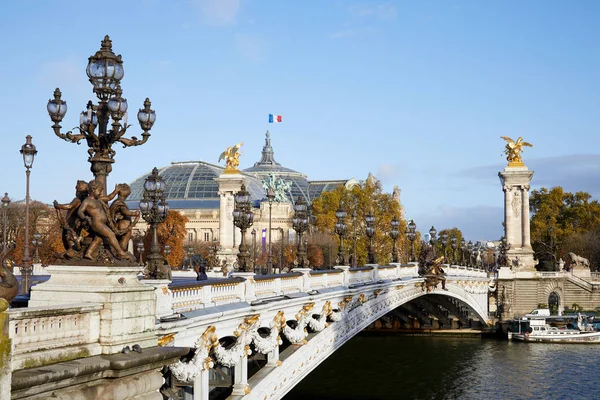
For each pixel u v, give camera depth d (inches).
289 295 1430.9
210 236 7273.6
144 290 831.1
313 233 5403.5
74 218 808.3
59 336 716.7
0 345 565.6
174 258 4749.0
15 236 3302.2
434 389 2775.6
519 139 5182.1
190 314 987.3
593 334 4040.4
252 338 1243.2
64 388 695.1
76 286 774.5
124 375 761.6
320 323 1654.8
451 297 3779.5
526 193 5044.3
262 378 1334.9
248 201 1334.9
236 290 1187.9
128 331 798.5
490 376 3024.1
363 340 4116.6
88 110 807.1
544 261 6432.1
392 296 2444.6
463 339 4173.2
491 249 7726.4
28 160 1663.4
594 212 6412.4
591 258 5935.0
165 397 1081.4
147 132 868.0
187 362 1063.6
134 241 3843.5
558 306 4948.3
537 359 3437.5
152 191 1097.4
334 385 2844.5
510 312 4520.2
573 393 2714.1
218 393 1284.4
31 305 789.2
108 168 817.5
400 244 5634.8
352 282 1940.2
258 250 5477.4
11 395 615.8
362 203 5703.7
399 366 3257.9
